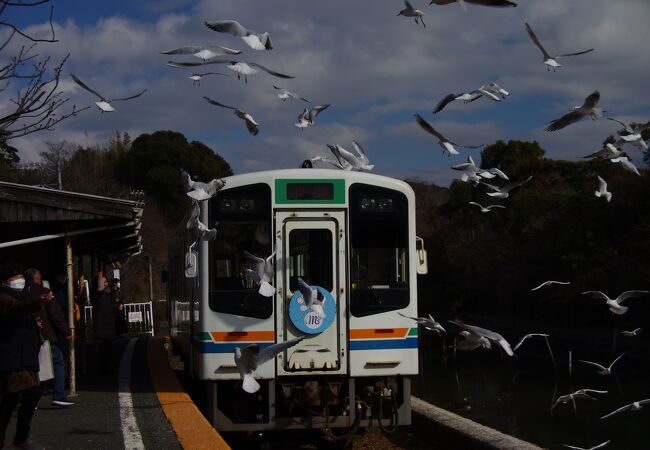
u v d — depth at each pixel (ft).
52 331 30.55
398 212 30.12
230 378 28.45
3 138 25.55
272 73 18.47
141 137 169.07
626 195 90.12
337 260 29.43
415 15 17.84
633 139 23.32
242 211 29.25
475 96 21.13
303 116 25.18
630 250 87.10
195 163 169.78
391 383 29.45
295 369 28.71
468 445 30.81
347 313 29.12
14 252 43.62
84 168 148.05
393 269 29.86
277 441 33.73
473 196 122.52
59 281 37.22
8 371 22.20
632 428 42.47
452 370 71.61
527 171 116.37
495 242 116.16
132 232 49.55
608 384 60.75
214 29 17.40
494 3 17.26
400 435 37.01
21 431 22.82
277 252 29.12
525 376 66.44
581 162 113.60
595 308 88.74
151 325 92.02
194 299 31.09
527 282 102.06
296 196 29.50
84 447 24.36
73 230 37.35
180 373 55.47
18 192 34.86
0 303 21.85
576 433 41.24
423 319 21.79
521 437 40.24
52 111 26.13
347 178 29.81
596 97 19.65
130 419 29.04
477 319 109.91
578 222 92.79
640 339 75.51
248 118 21.91
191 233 31.01
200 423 27.35
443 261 124.67
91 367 49.08
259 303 28.76
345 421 29.04
